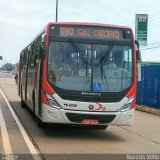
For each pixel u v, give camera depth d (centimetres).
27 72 1900
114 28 1288
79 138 1288
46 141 1206
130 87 1262
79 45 1264
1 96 3152
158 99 2227
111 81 1252
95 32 1278
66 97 1223
